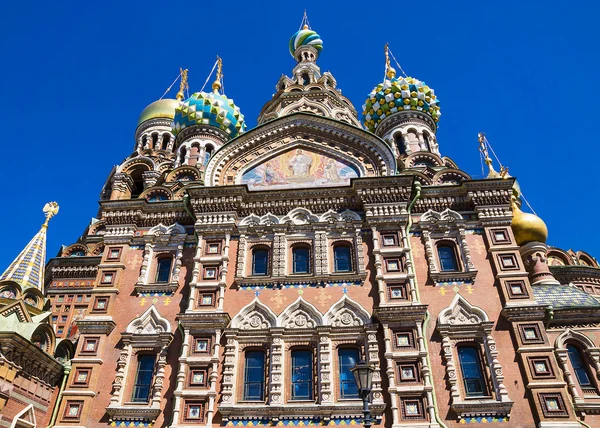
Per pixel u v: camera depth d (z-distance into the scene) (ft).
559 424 56.54
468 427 57.62
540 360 60.85
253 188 81.00
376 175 80.33
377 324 64.64
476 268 69.72
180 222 78.64
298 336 65.16
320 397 60.23
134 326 68.74
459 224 73.31
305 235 74.23
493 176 83.20
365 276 69.31
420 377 60.29
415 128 121.08
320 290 68.85
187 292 71.26
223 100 128.98
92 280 104.88
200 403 60.90
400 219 72.90
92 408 62.90
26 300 76.84
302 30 152.46
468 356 63.52
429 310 66.54
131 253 76.23
